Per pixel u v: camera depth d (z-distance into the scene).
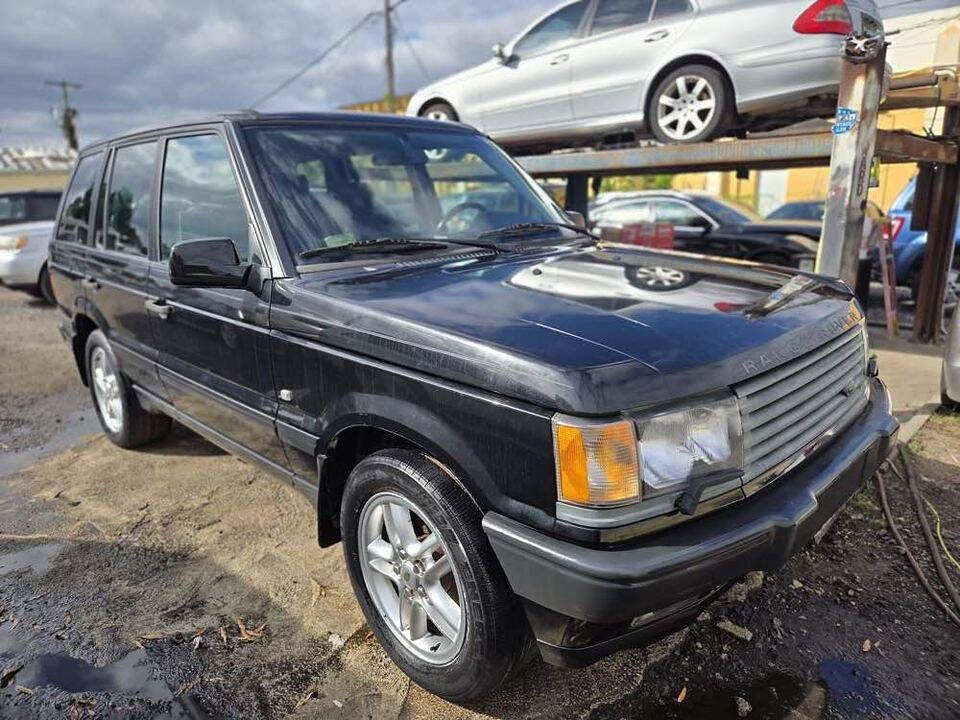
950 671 2.46
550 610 1.89
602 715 2.29
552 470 1.80
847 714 2.28
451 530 2.07
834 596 2.87
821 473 2.19
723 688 2.40
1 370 6.87
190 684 2.46
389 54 22.53
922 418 4.67
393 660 2.47
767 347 2.08
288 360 2.60
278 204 2.83
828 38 5.31
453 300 2.33
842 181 4.62
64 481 4.16
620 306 2.24
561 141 7.48
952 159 6.71
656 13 6.24
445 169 3.52
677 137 6.24
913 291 9.15
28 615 2.86
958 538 3.27
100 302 4.15
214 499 3.88
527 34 7.31
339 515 2.70
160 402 3.82
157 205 3.57
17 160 34.75
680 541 1.80
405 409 2.16
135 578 3.12
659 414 1.80
